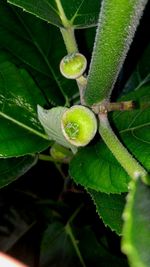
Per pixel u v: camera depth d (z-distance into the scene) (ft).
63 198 1.23
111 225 0.67
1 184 0.79
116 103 0.68
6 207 1.23
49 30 0.99
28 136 0.81
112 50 0.60
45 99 0.86
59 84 0.97
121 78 1.02
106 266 1.07
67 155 0.89
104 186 0.69
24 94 0.85
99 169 0.71
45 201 1.24
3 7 0.98
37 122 0.83
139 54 1.03
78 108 0.65
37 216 1.23
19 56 0.96
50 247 1.13
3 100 0.83
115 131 0.76
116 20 0.57
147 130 0.74
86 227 1.13
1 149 0.78
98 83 0.65
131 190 0.34
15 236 1.21
